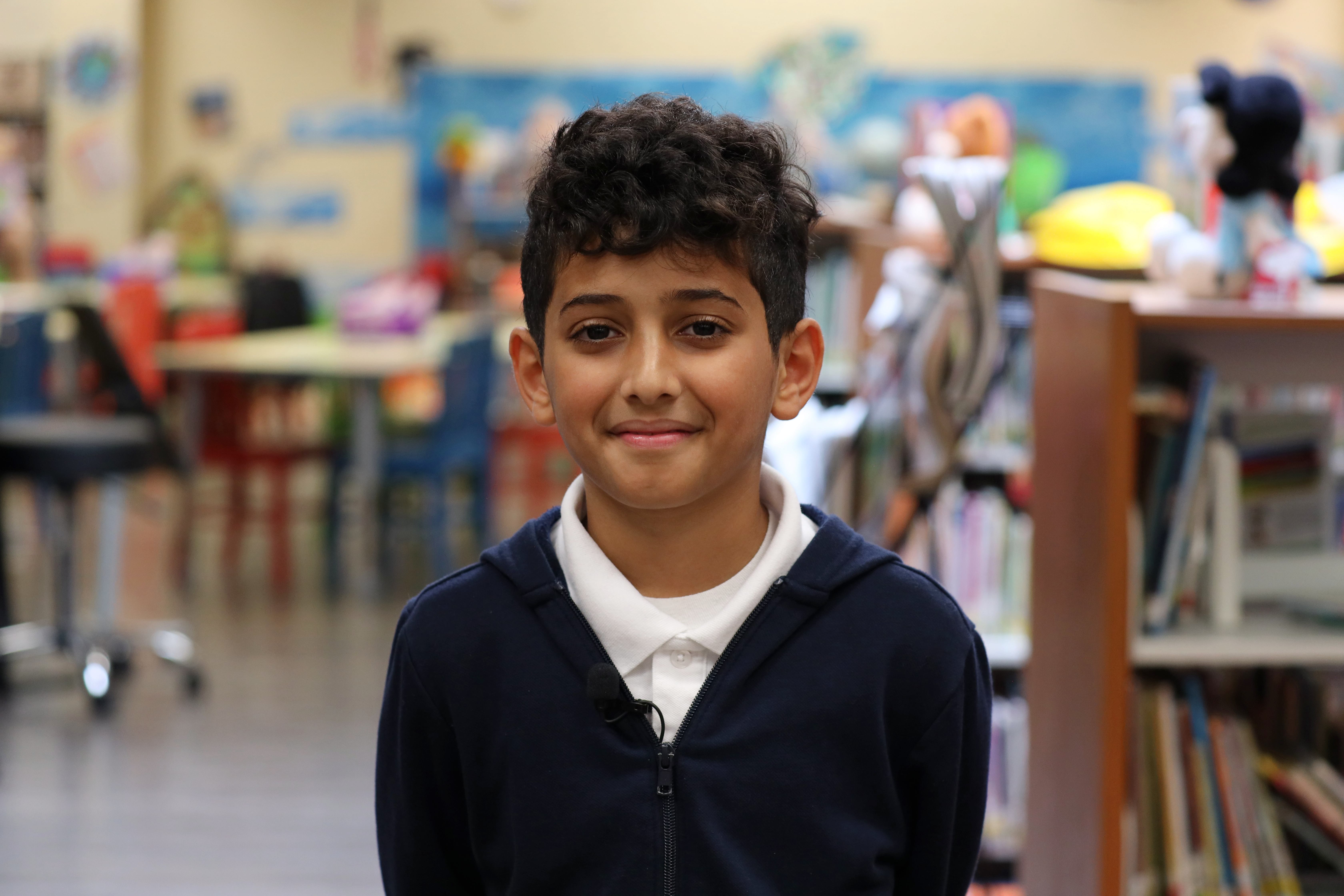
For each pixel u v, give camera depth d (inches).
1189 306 75.2
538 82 399.9
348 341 256.7
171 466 177.3
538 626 43.8
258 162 407.8
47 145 393.4
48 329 204.1
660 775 42.0
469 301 359.3
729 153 40.7
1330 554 86.1
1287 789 82.4
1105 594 73.5
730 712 42.4
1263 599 84.8
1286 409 87.0
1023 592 113.0
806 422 102.2
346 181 407.8
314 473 346.9
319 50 405.4
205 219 405.4
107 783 139.5
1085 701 76.6
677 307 39.5
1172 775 79.2
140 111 405.4
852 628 43.3
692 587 43.4
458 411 238.8
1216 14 400.5
